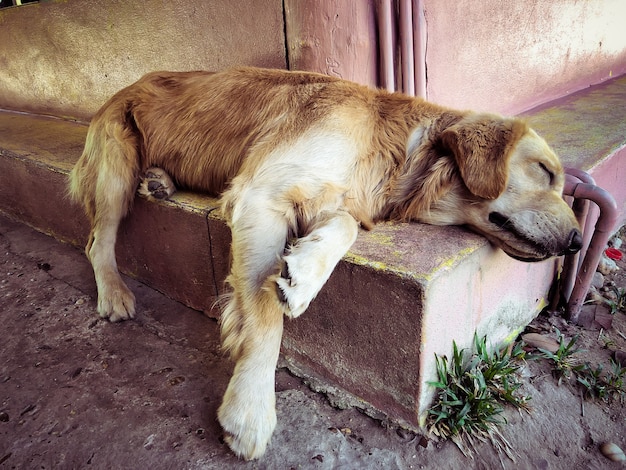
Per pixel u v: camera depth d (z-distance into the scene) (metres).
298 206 0.65
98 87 1.46
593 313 0.93
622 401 0.73
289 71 0.82
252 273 0.64
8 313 0.91
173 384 0.73
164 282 0.94
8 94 1.85
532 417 0.68
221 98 0.81
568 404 0.72
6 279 1.03
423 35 0.99
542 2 1.48
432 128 0.73
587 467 0.62
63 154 1.18
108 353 0.80
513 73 1.44
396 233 0.70
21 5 1.57
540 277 0.88
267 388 0.63
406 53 0.95
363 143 0.71
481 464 0.61
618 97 1.68
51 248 1.17
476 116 0.70
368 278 0.62
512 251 0.69
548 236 0.65
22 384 0.73
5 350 0.81
